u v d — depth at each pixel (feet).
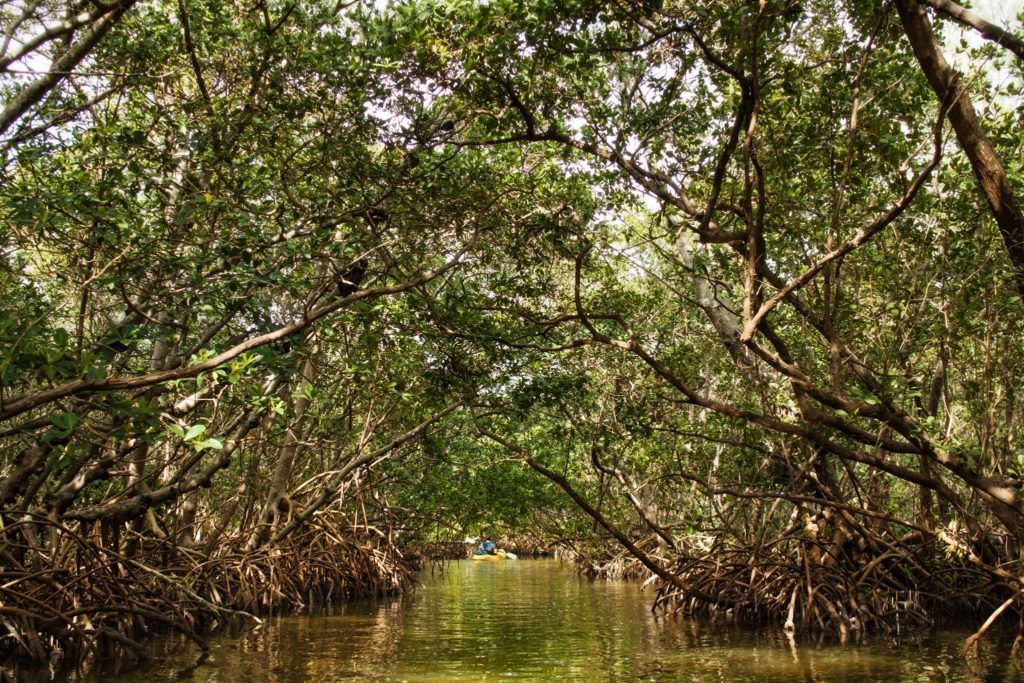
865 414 35.45
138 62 38.17
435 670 33.63
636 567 85.76
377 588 68.33
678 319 59.82
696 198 46.75
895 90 39.04
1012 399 42.68
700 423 54.34
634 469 60.08
